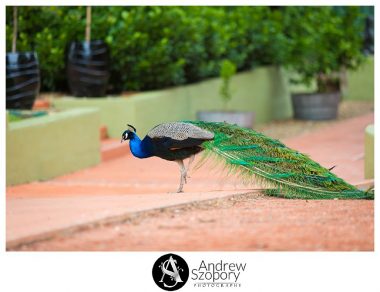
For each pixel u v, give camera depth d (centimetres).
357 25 2262
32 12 1736
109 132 1712
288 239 782
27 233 789
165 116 1823
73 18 1762
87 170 1480
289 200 957
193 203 912
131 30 1772
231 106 2062
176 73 1855
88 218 832
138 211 858
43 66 1745
